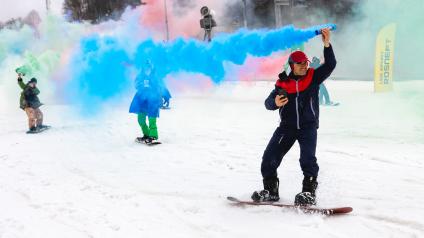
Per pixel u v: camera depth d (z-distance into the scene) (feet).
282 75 16.58
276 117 40.34
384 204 16.57
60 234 15.70
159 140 31.89
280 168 22.58
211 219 16.19
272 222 15.43
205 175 22.24
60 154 28.89
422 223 14.52
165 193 19.62
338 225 14.85
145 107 30.81
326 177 20.36
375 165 22.35
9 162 27.43
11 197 20.39
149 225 16.05
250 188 19.69
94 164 25.68
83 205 18.60
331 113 40.24
